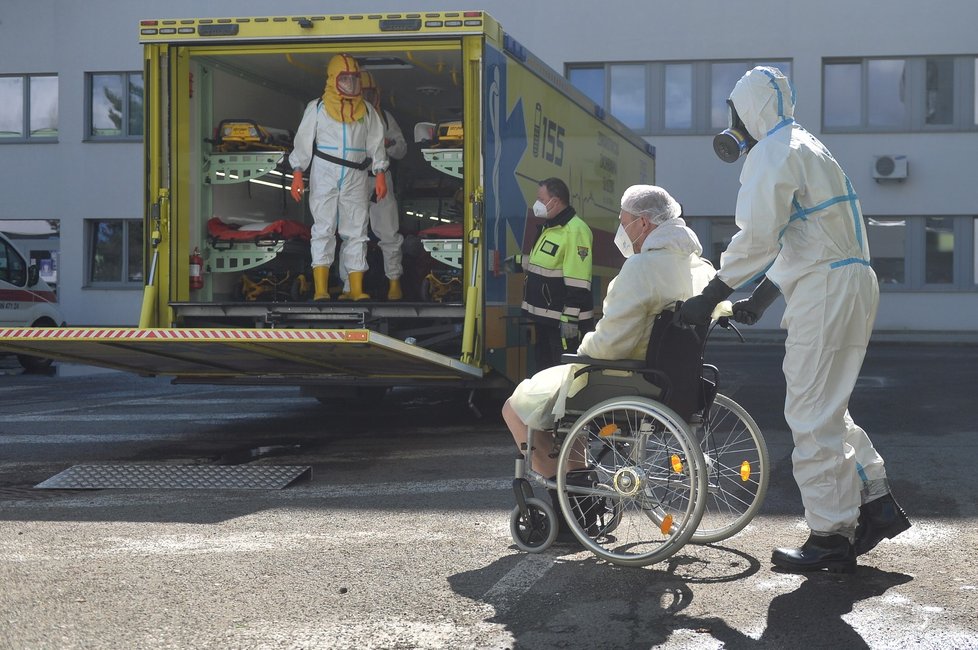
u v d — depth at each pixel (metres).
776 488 6.39
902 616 3.93
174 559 4.81
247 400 11.95
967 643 3.64
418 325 9.26
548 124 9.67
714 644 3.65
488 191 8.11
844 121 24.84
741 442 5.02
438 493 6.32
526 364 9.09
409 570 4.60
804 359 4.41
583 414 4.73
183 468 7.09
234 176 8.94
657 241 4.66
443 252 8.64
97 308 26.19
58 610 4.05
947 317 24.55
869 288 4.44
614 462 4.72
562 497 4.72
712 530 5.03
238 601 4.16
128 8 26.02
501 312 8.46
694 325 4.46
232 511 5.86
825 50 24.56
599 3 25.19
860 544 4.64
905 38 24.34
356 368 8.16
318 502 6.09
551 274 8.44
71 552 4.95
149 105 8.45
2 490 6.54
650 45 25.08
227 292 9.30
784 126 4.48
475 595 4.23
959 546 4.94
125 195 26.00
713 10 24.86
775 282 4.51
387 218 9.62
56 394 12.89
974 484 6.39
